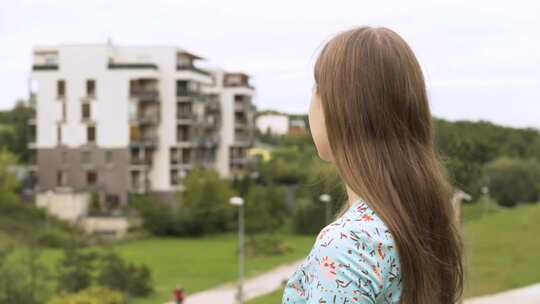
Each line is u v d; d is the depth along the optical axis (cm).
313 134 131
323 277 106
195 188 4797
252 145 5884
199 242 4494
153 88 4981
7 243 3700
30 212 4459
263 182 5500
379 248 109
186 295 2752
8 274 2231
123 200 4834
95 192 4794
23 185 5228
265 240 4197
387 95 119
